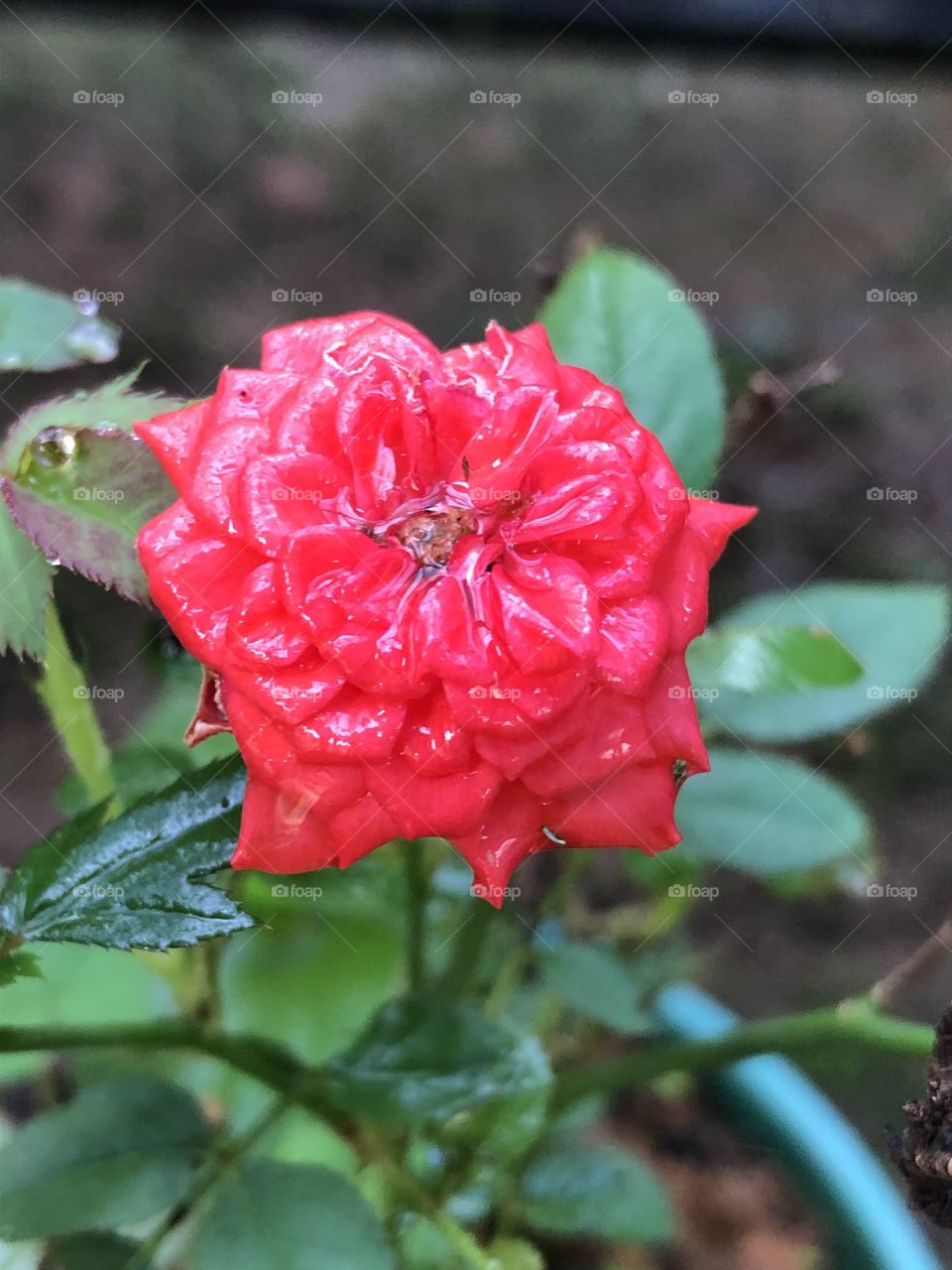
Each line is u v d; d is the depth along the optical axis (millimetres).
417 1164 160
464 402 112
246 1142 130
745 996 220
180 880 118
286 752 107
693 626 113
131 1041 127
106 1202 125
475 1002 169
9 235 268
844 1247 160
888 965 223
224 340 260
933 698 237
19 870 118
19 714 228
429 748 106
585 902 207
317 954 156
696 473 148
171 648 148
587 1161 159
